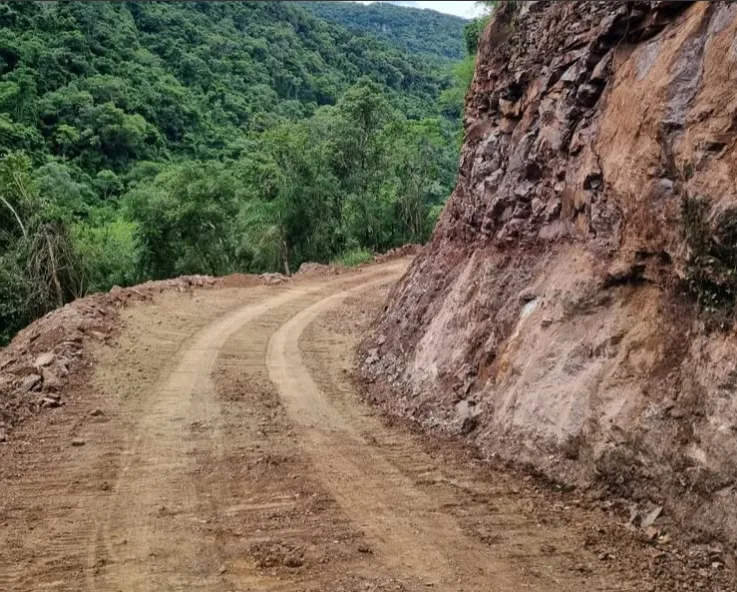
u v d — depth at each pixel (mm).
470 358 10469
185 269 38125
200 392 12422
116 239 37031
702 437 5930
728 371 5812
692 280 6480
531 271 9984
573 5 10203
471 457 8578
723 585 5133
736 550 5285
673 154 6961
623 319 7566
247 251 43375
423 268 15039
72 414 11008
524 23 11953
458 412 9852
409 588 5320
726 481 5578
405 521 6703
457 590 5281
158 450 9219
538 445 7910
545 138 10203
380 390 12516
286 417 10914
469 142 13742
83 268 25109
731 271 5969
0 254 23188
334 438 9727
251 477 8109
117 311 19266
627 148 7855
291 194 41281
